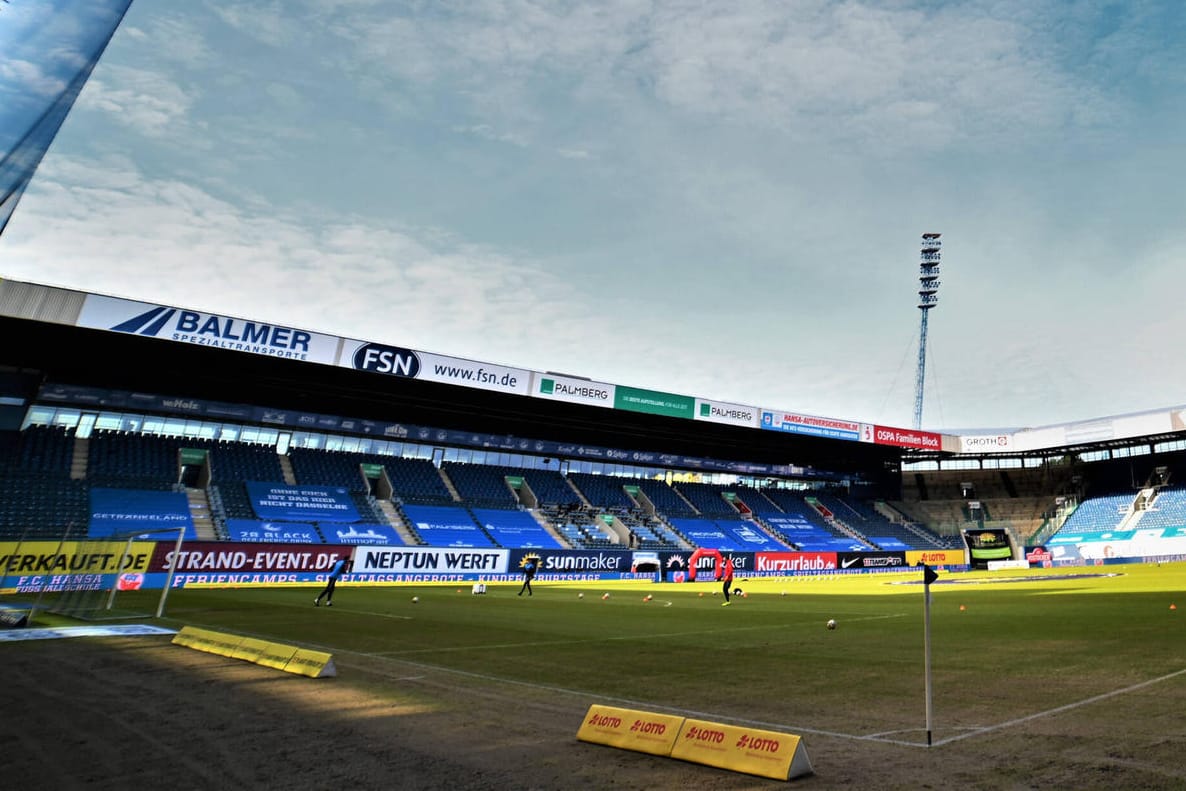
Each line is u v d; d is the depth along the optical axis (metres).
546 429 53.38
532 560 40.53
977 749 5.71
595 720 6.34
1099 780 4.77
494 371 40.06
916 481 71.12
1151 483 59.62
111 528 32.03
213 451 40.56
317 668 9.47
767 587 36.06
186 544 28.88
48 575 24.70
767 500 63.09
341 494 42.72
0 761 5.47
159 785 4.92
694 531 53.72
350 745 6.02
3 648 11.55
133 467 36.75
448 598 27.08
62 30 4.22
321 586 32.25
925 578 6.27
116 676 9.24
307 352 33.94
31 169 4.00
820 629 16.31
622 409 44.66
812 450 62.47
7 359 34.59
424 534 41.81
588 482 55.84
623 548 46.62
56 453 35.03
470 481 49.97
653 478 59.97
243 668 10.09
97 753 5.72
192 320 31.09
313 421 44.47
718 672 10.23
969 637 13.83
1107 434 53.97
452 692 8.56
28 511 30.98
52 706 7.45
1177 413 50.69
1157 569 42.25
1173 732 6.05
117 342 32.69
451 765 5.45
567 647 13.16
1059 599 22.95
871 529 61.94
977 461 70.12
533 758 5.66
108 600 21.30
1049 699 7.70
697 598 28.00
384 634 15.11
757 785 4.91
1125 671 9.32
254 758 5.61
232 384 40.34
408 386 40.97
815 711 7.51
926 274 83.00
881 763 5.39
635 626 17.17
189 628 12.75
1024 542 60.78
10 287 27.38
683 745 5.66
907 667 10.42
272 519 37.47
